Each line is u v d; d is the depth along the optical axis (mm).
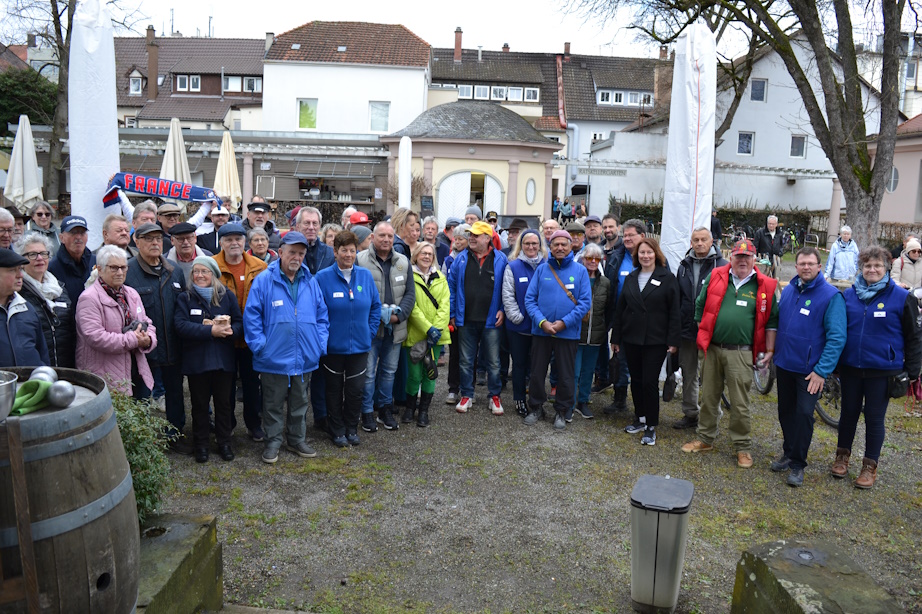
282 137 28188
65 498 2238
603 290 7070
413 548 4445
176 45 45969
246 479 5328
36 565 2195
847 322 5594
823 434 6949
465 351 7137
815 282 5609
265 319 5527
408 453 6012
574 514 4996
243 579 4008
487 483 5465
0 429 2111
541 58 51312
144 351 5137
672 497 3725
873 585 3158
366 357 6086
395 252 6453
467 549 4461
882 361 5488
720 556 4484
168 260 5684
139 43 47344
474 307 7000
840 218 33281
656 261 6422
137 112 44406
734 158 36844
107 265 4863
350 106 34781
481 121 28016
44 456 2191
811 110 16188
